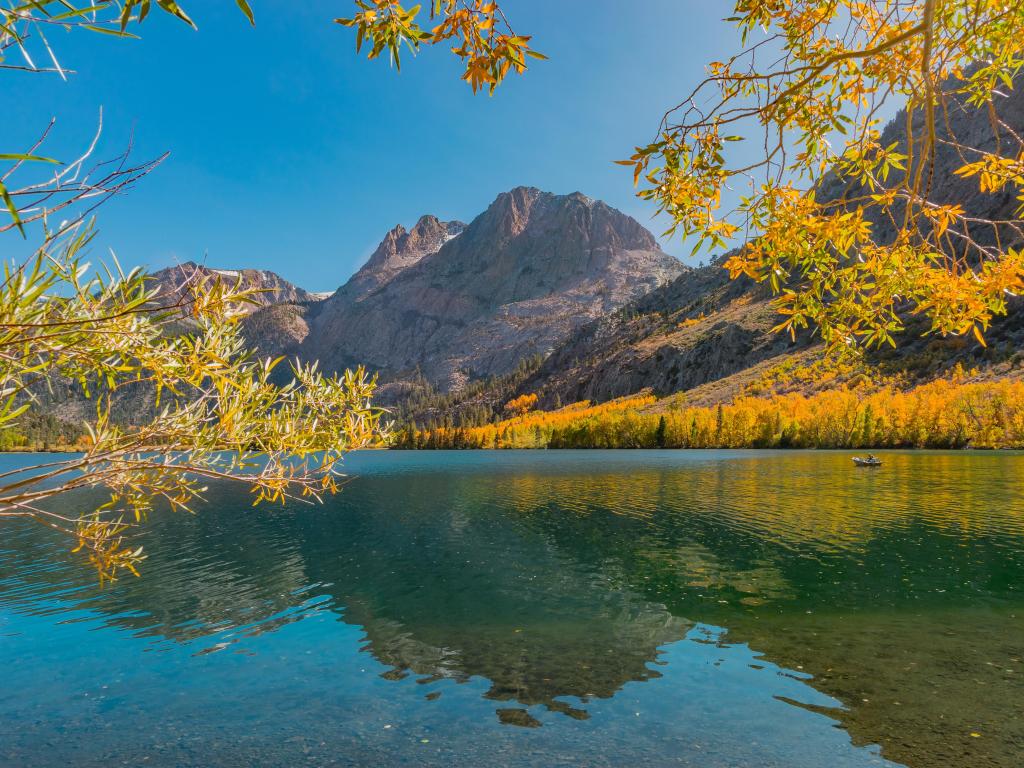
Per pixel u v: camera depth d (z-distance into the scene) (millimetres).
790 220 4719
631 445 177625
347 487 68750
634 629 18078
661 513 42531
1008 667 14195
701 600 20891
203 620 19984
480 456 162625
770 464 89750
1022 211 4113
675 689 13641
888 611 18859
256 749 11539
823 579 23000
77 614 20828
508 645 17031
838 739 11102
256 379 5406
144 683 14781
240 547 33312
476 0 3568
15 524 42156
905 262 4641
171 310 4145
